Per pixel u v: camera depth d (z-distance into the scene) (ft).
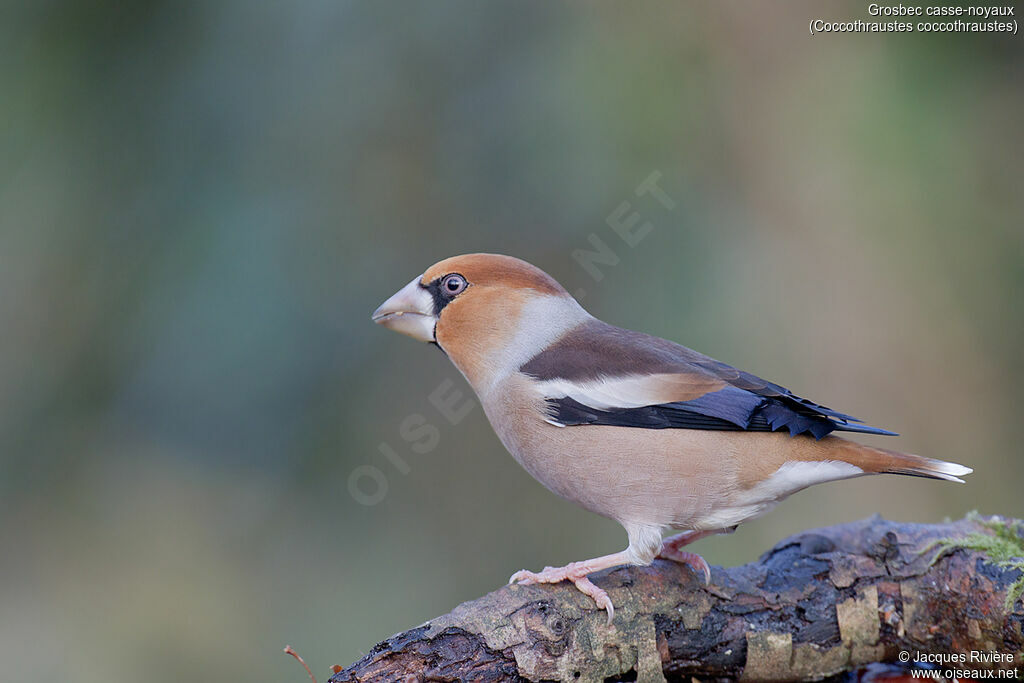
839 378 39.14
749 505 21.90
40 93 41.06
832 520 37.50
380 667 18.37
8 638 37.24
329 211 39.86
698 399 21.68
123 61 41.29
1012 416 38.81
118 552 39.19
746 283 39.86
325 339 39.24
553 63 41.19
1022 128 42.14
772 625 21.02
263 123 40.40
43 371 39.91
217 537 39.32
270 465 39.75
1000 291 40.42
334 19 40.45
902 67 42.75
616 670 20.06
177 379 39.06
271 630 38.40
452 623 18.98
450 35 41.14
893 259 40.47
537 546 39.70
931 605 21.31
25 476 39.73
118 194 40.47
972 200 41.39
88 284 39.96
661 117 40.98
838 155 41.50
